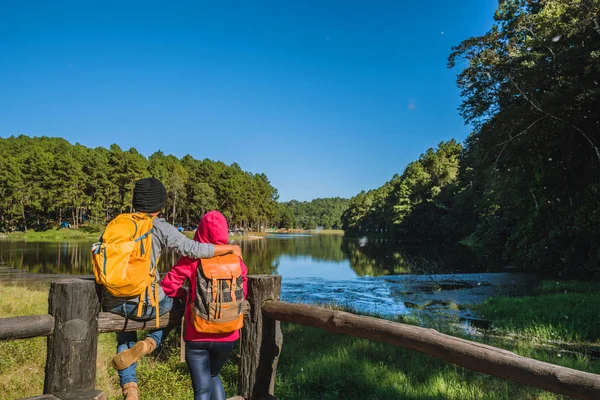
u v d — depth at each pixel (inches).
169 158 4731.8
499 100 1017.5
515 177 1160.2
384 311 599.5
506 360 85.7
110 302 97.9
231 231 4510.3
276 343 131.3
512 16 1088.8
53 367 94.3
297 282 940.6
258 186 5482.3
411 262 1407.5
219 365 110.7
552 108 840.9
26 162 3366.1
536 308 515.5
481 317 533.3
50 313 95.4
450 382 224.5
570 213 1053.8
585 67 802.8
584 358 315.6
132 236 92.7
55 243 2347.4
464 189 1990.7
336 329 114.0
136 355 98.8
